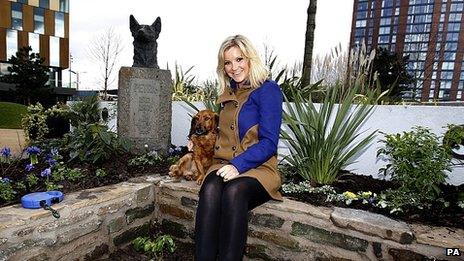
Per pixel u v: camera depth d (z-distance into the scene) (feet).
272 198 5.72
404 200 5.96
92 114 11.18
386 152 6.50
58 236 5.39
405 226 5.08
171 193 7.33
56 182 7.16
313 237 5.71
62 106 14.44
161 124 10.85
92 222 6.01
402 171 6.10
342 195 6.45
